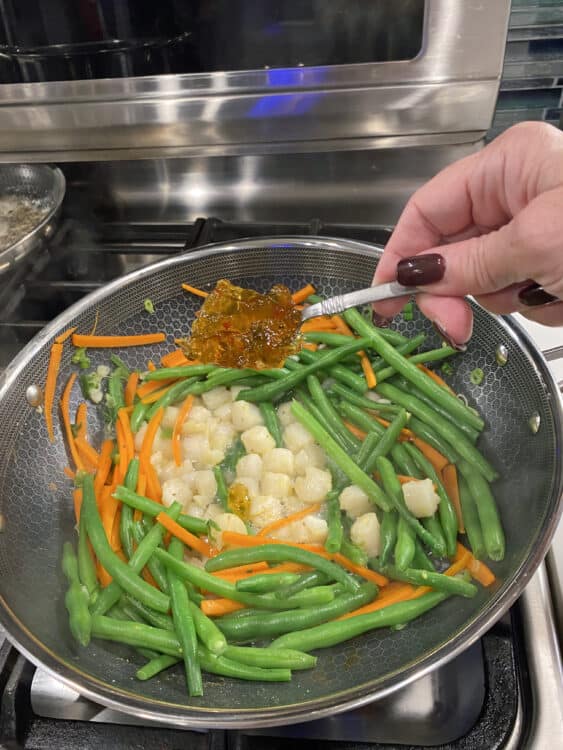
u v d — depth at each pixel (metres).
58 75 0.45
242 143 0.48
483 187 0.29
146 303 0.43
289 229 0.48
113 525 0.36
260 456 0.39
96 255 0.50
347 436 0.39
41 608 0.31
